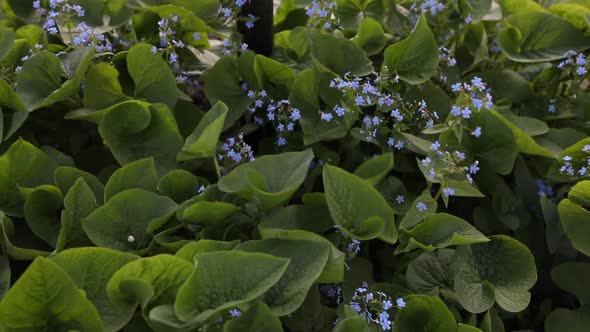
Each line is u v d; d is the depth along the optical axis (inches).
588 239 48.6
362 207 45.9
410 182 52.9
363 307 47.1
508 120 51.6
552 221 49.9
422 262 47.8
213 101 53.2
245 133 53.2
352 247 47.6
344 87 49.4
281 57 56.6
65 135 53.3
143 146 49.8
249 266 41.3
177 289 42.4
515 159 52.9
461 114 48.4
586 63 54.2
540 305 51.1
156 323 41.0
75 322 40.1
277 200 45.3
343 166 52.1
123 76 52.7
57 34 53.6
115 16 54.1
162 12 53.7
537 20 56.0
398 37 57.2
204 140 46.3
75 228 45.6
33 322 39.9
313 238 43.8
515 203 51.7
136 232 45.8
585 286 48.9
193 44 56.2
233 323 40.9
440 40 57.1
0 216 43.9
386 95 52.7
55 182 46.8
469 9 56.1
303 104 51.6
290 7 59.4
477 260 47.8
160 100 51.7
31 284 38.9
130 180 46.9
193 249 43.2
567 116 55.4
